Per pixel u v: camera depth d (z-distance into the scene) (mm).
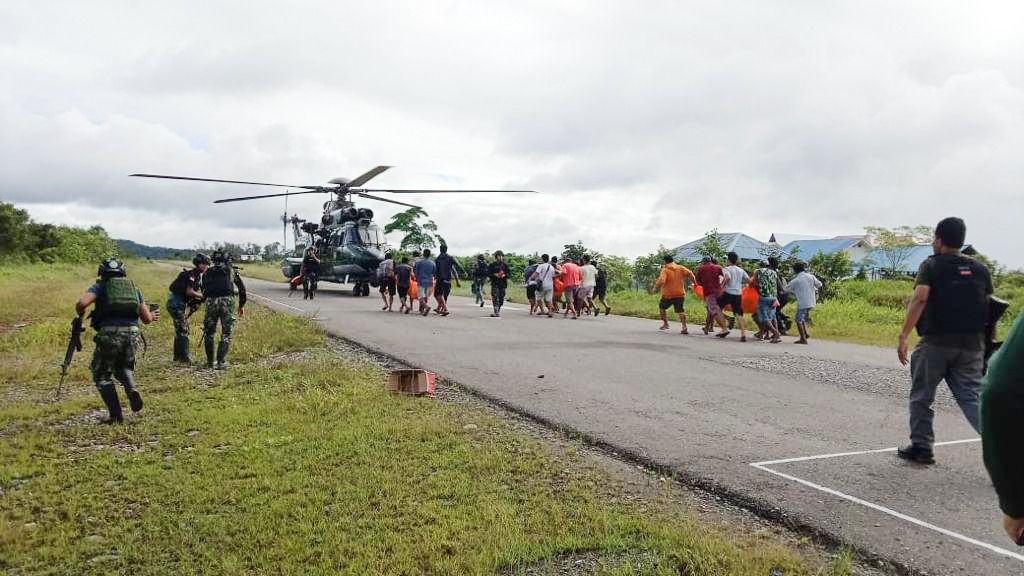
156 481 5137
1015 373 1479
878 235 45875
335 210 27016
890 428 6754
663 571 3623
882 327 16781
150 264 77812
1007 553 3926
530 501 4676
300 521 4352
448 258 18453
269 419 6801
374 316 17578
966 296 5332
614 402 7781
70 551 4059
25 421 7121
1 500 4887
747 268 27000
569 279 18875
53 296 22312
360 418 6832
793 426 6789
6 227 49750
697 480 5176
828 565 3777
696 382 9070
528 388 8500
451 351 11516
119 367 7043
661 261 33625
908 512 4539
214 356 10672
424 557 3877
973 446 6113
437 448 5828
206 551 3990
